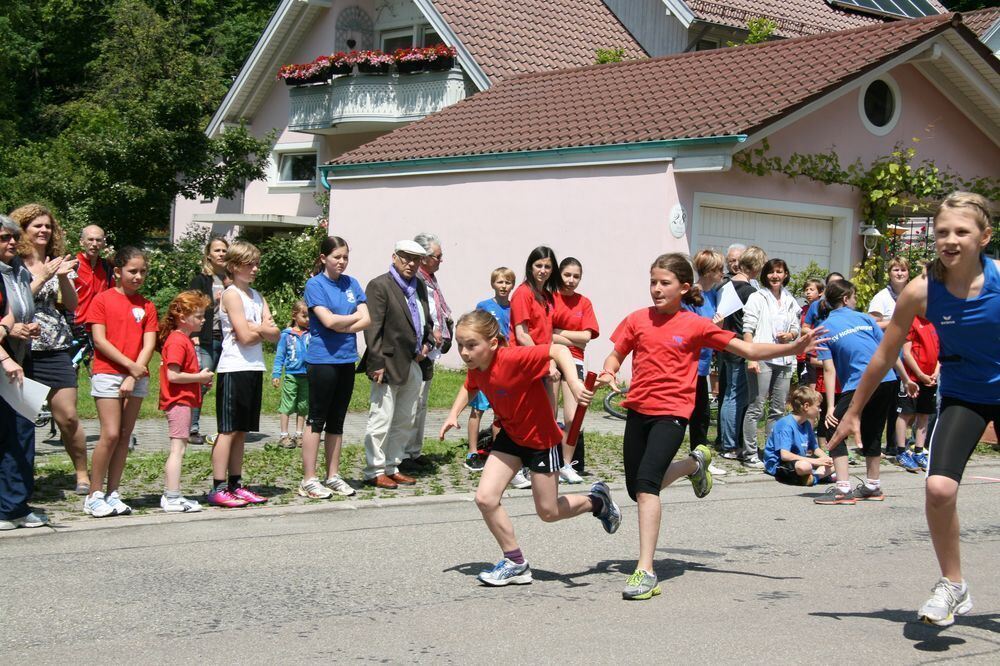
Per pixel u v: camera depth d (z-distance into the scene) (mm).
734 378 11539
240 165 28844
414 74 25125
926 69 19094
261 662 4934
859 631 5551
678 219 16734
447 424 7770
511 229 19203
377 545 7387
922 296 5438
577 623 5625
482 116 21406
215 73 35031
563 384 10125
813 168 17797
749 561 7145
